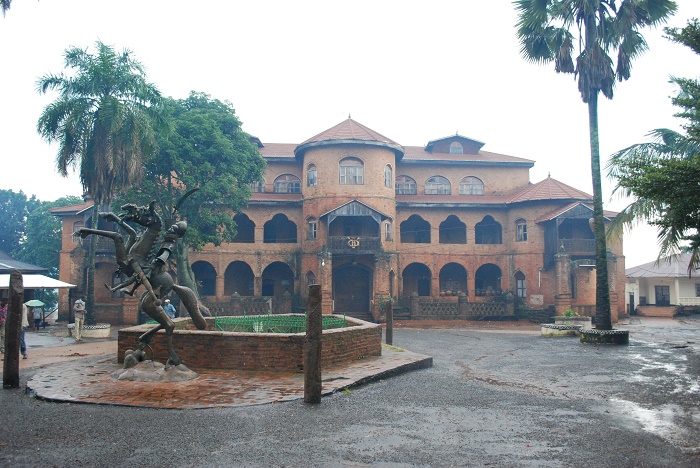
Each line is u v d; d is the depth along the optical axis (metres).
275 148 42.66
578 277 35.69
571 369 13.04
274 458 6.05
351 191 36.19
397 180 41.50
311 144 36.47
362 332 13.35
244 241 40.75
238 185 30.55
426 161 40.97
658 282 46.34
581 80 20.00
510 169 42.22
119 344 12.29
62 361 14.13
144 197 27.44
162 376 10.20
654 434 7.14
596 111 20.19
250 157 30.97
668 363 14.13
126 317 31.59
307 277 36.62
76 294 35.22
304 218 37.16
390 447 6.49
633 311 42.12
